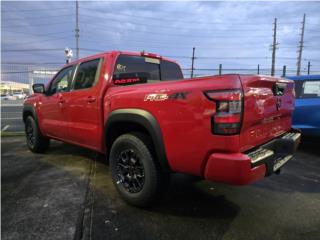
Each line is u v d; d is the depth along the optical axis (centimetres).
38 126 540
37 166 471
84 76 409
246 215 296
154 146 291
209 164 239
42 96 522
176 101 258
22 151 587
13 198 336
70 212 300
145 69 423
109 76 363
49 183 388
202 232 262
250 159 230
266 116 278
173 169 272
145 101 288
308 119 543
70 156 539
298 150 597
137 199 304
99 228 268
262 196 348
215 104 230
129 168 319
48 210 304
